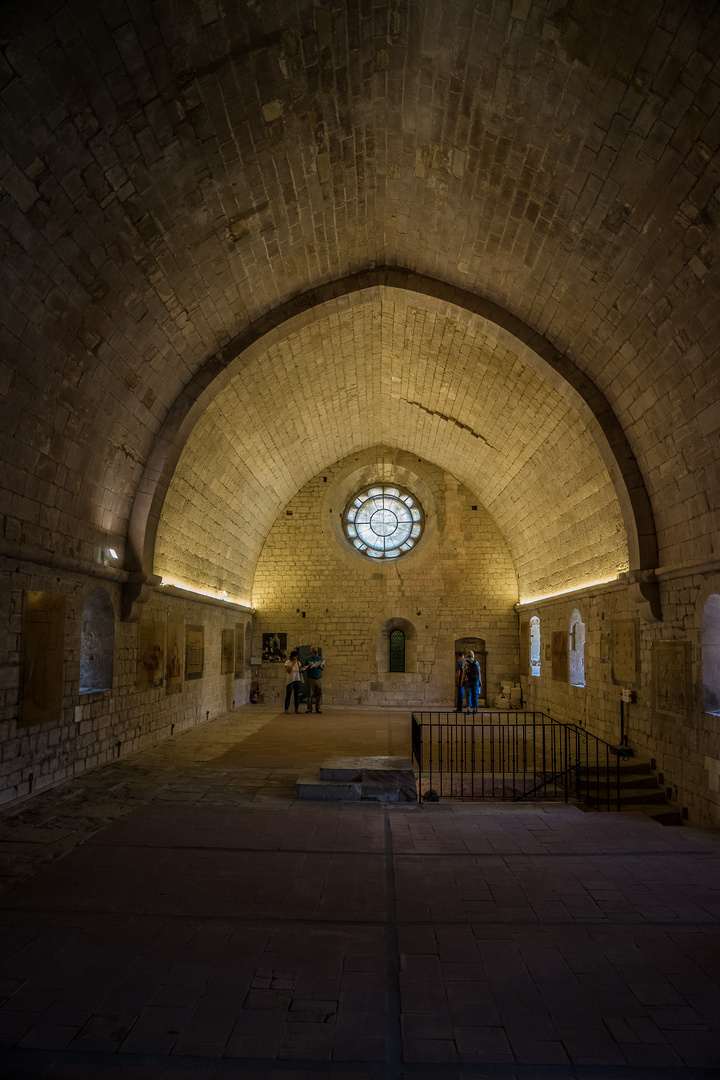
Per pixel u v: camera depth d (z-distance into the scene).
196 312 10.41
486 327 11.73
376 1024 3.84
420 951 4.74
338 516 22.17
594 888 5.99
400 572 21.61
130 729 11.85
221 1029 3.78
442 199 9.66
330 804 8.69
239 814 8.13
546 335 11.10
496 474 18.17
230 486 16.36
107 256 8.15
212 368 11.80
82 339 8.66
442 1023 3.87
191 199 8.38
